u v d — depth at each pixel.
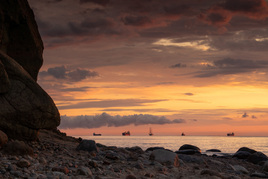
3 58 10.76
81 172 6.94
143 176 7.64
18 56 13.61
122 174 7.54
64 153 10.28
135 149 16.20
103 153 11.25
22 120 10.06
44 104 10.59
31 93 10.55
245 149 23.27
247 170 12.59
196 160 12.58
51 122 11.03
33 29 14.43
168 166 9.95
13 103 9.97
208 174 8.45
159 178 7.63
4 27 12.91
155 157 10.62
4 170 6.12
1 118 9.59
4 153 8.03
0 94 9.91
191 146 23.66
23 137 10.23
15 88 10.33
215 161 13.44
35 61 14.14
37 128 10.58
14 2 13.20
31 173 6.21
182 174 8.62
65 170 6.88
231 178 8.53
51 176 6.05
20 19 13.49
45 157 9.00
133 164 9.36
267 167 12.20
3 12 12.71
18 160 7.46
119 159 10.30
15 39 13.53
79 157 9.80
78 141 16.16
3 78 9.82
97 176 6.67
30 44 13.94
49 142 12.20
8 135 9.82
